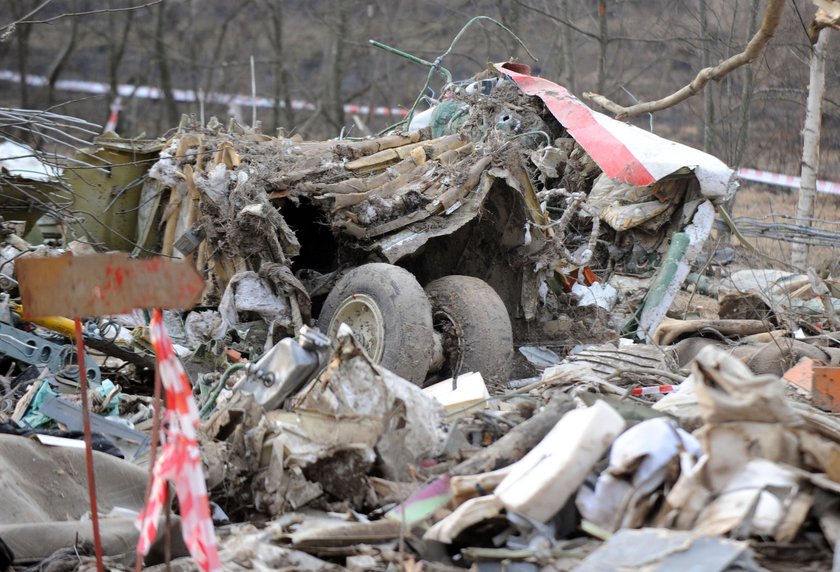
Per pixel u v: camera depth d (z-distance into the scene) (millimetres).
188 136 16891
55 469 9359
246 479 9484
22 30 51906
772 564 7297
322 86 55312
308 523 8891
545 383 12617
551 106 18859
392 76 54812
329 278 16109
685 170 17781
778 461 7699
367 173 16047
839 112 34281
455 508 8305
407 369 13719
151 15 58500
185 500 6801
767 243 29688
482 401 11266
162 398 13492
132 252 18078
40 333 15172
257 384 10133
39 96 54062
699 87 22500
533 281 16312
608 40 33969
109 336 14977
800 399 11969
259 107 56281
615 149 17875
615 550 6992
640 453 7758
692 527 7555
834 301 18938
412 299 13984
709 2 36781
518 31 39875
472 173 15344
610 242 19688
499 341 14484
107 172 18438
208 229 15531
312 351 10117
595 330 17094
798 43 30594
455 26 52594
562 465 7695
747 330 16359
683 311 20422
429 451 9680
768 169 37500
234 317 14922
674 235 18141
